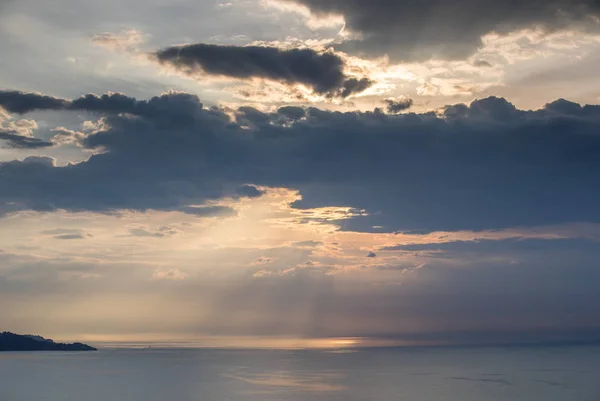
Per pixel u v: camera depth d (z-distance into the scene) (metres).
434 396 190.00
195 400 184.75
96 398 190.75
